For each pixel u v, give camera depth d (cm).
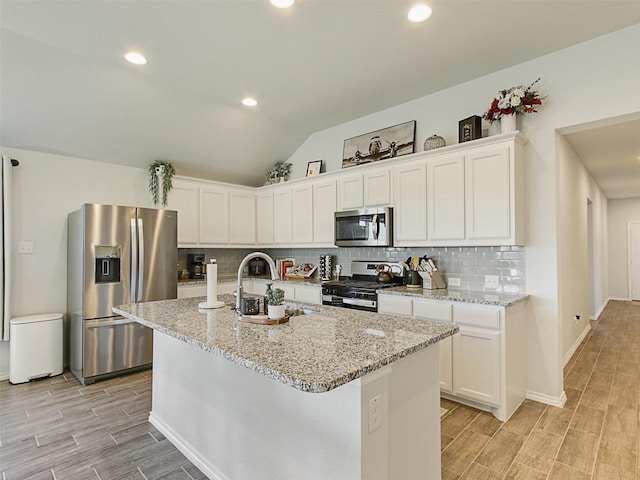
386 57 285
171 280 397
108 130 368
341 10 226
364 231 374
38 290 367
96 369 340
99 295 345
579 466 206
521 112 289
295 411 150
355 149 422
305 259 502
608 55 259
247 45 266
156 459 217
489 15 234
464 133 311
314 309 238
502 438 235
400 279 376
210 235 470
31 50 269
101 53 277
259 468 168
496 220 286
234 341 153
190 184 453
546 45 272
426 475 165
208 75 313
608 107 259
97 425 257
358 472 124
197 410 212
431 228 326
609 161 490
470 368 272
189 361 220
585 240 515
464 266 338
